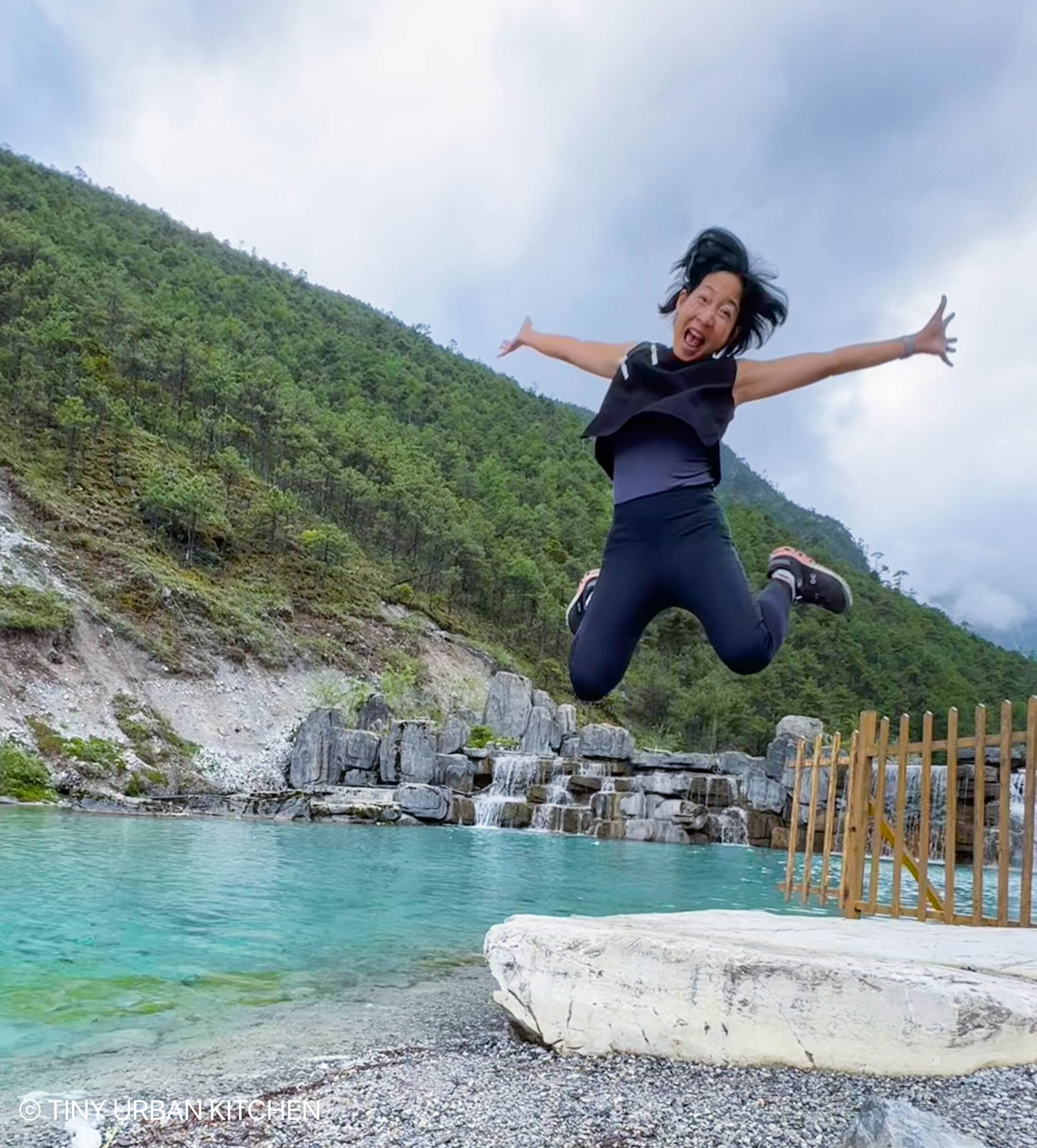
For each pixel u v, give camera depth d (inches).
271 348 3543.3
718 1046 160.4
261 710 1192.8
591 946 177.2
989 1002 149.8
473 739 1251.8
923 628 3905.0
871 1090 140.6
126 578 1272.1
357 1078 161.0
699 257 79.4
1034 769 229.6
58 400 1715.1
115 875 415.8
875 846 270.5
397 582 1991.9
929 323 75.8
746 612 76.5
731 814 971.3
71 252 2891.2
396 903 395.9
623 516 82.3
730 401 79.2
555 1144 124.1
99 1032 193.2
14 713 896.9
